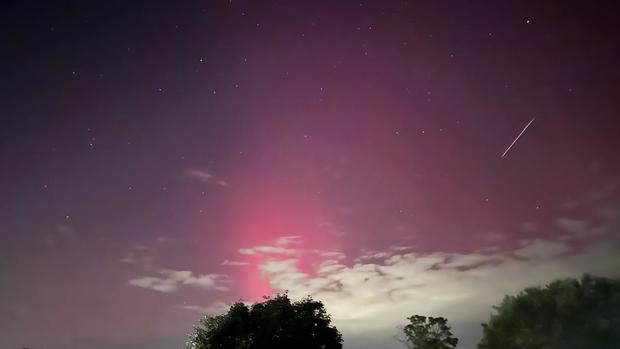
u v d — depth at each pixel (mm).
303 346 24031
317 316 25672
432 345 46781
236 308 24844
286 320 24703
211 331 23922
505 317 41375
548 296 40438
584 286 39656
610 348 37031
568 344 38188
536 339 39219
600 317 38000
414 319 48656
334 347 25016
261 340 23656
